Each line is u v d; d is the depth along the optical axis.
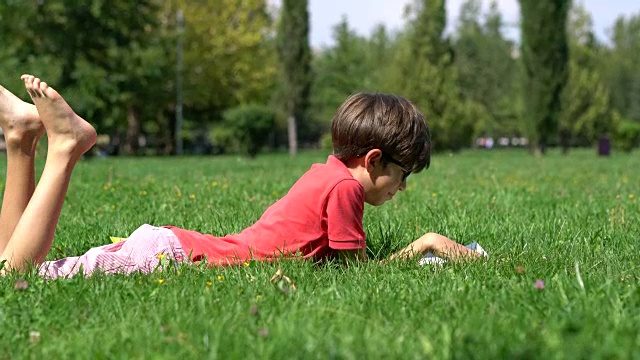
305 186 3.58
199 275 3.30
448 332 2.19
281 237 3.55
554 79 34.31
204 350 2.16
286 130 60.75
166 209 6.46
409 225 5.23
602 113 46.66
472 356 1.98
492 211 6.21
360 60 54.44
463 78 69.94
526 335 2.19
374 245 4.52
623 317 2.44
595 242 4.43
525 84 34.84
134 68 32.19
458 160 23.61
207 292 2.95
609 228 5.09
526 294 2.79
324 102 55.06
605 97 46.91
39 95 3.32
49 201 3.37
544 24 33.84
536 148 35.66
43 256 3.38
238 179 11.20
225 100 40.56
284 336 2.22
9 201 3.47
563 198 7.86
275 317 2.52
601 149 33.19
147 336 2.34
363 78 55.00
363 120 3.48
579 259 3.76
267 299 2.81
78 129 3.39
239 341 2.22
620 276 3.24
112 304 2.81
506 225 5.18
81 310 2.73
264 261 3.52
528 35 34.25
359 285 3.13
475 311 2.57
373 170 3.54
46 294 2.97
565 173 14.91
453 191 8.71
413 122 3.53
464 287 2.92
